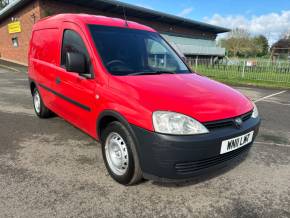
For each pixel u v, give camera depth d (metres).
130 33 4.27
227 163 3.10
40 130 5.21
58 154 4.12
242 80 15.48
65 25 4.34
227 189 3.30
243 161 4.09
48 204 2.87
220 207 2.95
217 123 2.90
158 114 2.76
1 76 13.78
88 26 3.94
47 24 5.10
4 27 24.00
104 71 3.45
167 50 4.54
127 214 2.78
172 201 3.02
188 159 2.74
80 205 2.88
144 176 2.99
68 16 4.38
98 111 3.45
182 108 2.83
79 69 3.49
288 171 3.83
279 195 3.22
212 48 38.44
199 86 3.47
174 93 3.08
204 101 3.04
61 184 3.28
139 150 2.89
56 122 5.74
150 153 2.79
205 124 2.82
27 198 2.96
